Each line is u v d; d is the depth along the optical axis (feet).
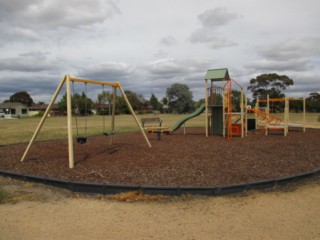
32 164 24.18
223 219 13.23
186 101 267.18
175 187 16.38
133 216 13.65
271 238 11.34
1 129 72.33
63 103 217.77
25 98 370.94
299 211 14.15
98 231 12.07
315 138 43.98
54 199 16.19
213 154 28.12
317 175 20.99
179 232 11.93
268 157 26.84
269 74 190.19
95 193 17.10
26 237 11.54
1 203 15.49
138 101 286.46
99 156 26.99
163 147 32.78
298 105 213.87
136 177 19.42
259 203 15.26
